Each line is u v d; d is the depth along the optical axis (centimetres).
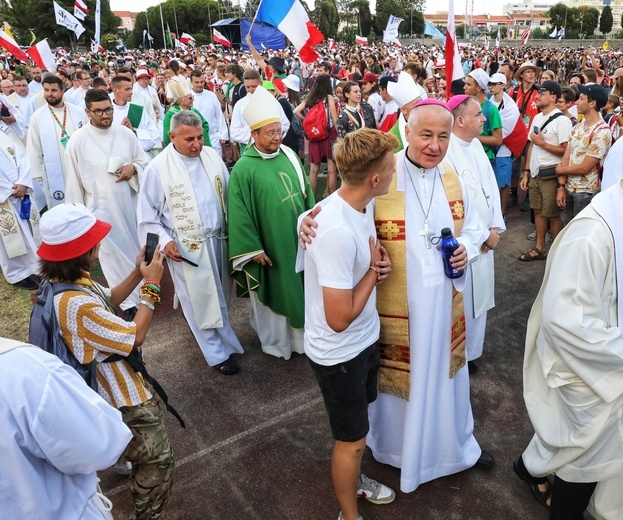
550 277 219
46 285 212
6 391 133
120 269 482
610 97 657
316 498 286
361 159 201
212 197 393
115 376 226
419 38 7556
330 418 237
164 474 238
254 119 370
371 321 235
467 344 379
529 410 249
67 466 145
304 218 221
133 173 475
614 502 229
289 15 714
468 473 296
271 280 395
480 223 272
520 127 625
